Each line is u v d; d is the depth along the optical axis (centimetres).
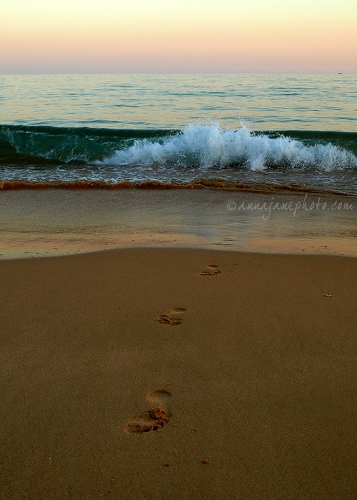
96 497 184
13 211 675
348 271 427
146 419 228
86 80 4491
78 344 298
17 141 1134
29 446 210
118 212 669
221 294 376
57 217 645
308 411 232
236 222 618
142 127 1414
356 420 225
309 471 195
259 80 4475
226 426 222
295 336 307
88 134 1265
